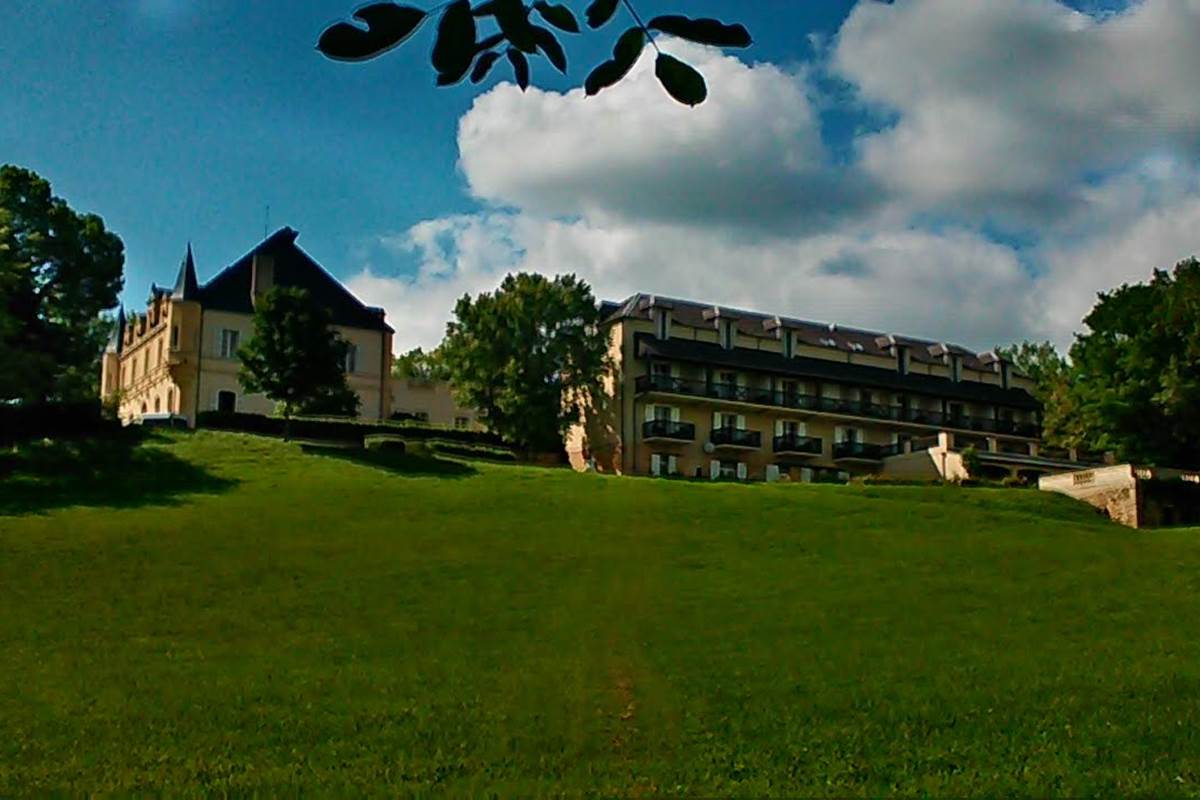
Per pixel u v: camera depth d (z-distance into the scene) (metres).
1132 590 35.78
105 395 88.19
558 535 42.34
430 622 30.38
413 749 20.19
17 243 66.75
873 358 87.81
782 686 24.33
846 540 42.97
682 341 80.62
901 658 26.98
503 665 26.16
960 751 19.83
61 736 20.83
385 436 65.81
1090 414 66.50
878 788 17.86
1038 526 47.47
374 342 80.50
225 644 28.08
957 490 56.97
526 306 74.69
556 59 4.99
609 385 79.00
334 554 38.28
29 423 56.94
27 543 38.28
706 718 22.05
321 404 67.06
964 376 92.00
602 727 21.48
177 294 77.06
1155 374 64.12
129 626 29.61
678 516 46.28
